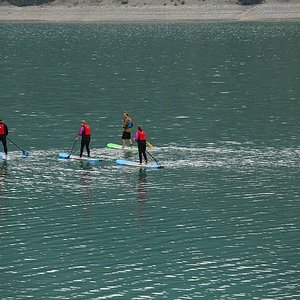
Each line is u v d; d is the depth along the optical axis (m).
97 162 161.00
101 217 126.06
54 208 130.62
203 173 152.12
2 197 136.50
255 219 125.25
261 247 113.00
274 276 102.81
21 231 119.56
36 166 157.50
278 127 196.25
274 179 148.00
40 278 101.94
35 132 190.00
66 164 159.00
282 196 137.38
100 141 180.25
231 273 103.81
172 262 107.38
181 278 102.25
